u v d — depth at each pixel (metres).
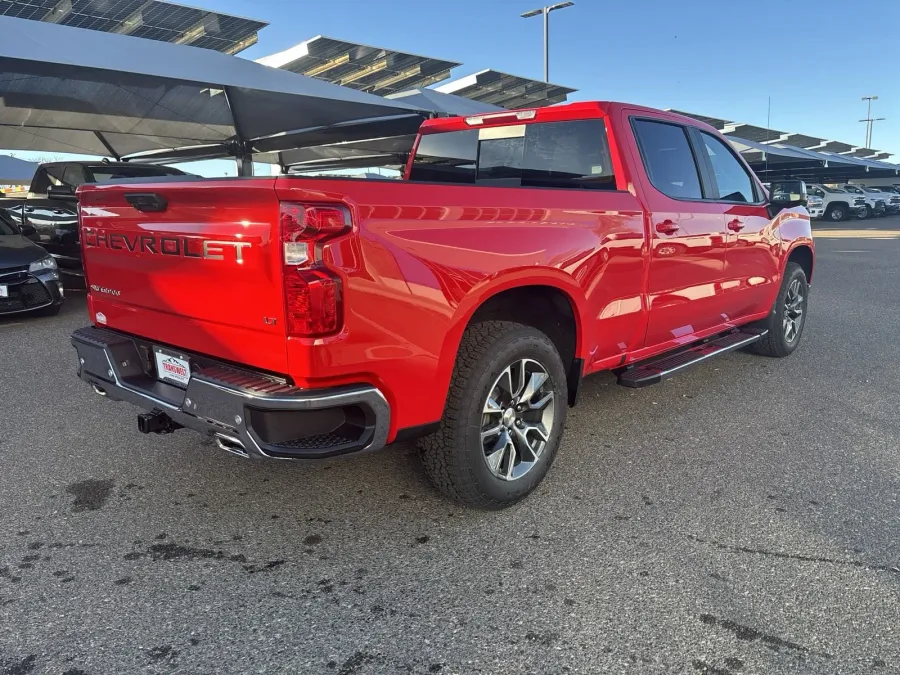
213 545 2.79
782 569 2.60
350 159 23.48
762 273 5.02
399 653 2.14
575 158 3.85
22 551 2.72
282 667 2.08
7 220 8.07
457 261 2.60
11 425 4.14
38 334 6.80
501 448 2.95
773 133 38.16
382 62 18.72
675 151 4.08
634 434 4.04
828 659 2.11
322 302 2.22
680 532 2.89
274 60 17.05
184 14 14.66
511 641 2.20
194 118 13.39
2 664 2.07
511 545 2.79
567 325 3.38
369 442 2.43
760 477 3.44
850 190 34.09
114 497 3.20
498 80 20.47
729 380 5.18
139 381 2.96
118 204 2.87
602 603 2.40
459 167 4.60
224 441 2.48
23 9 13.76
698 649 2.15
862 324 7.48
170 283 2.68
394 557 2.70
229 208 2.34
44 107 12.00
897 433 4.06
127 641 2.19
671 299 3.96
